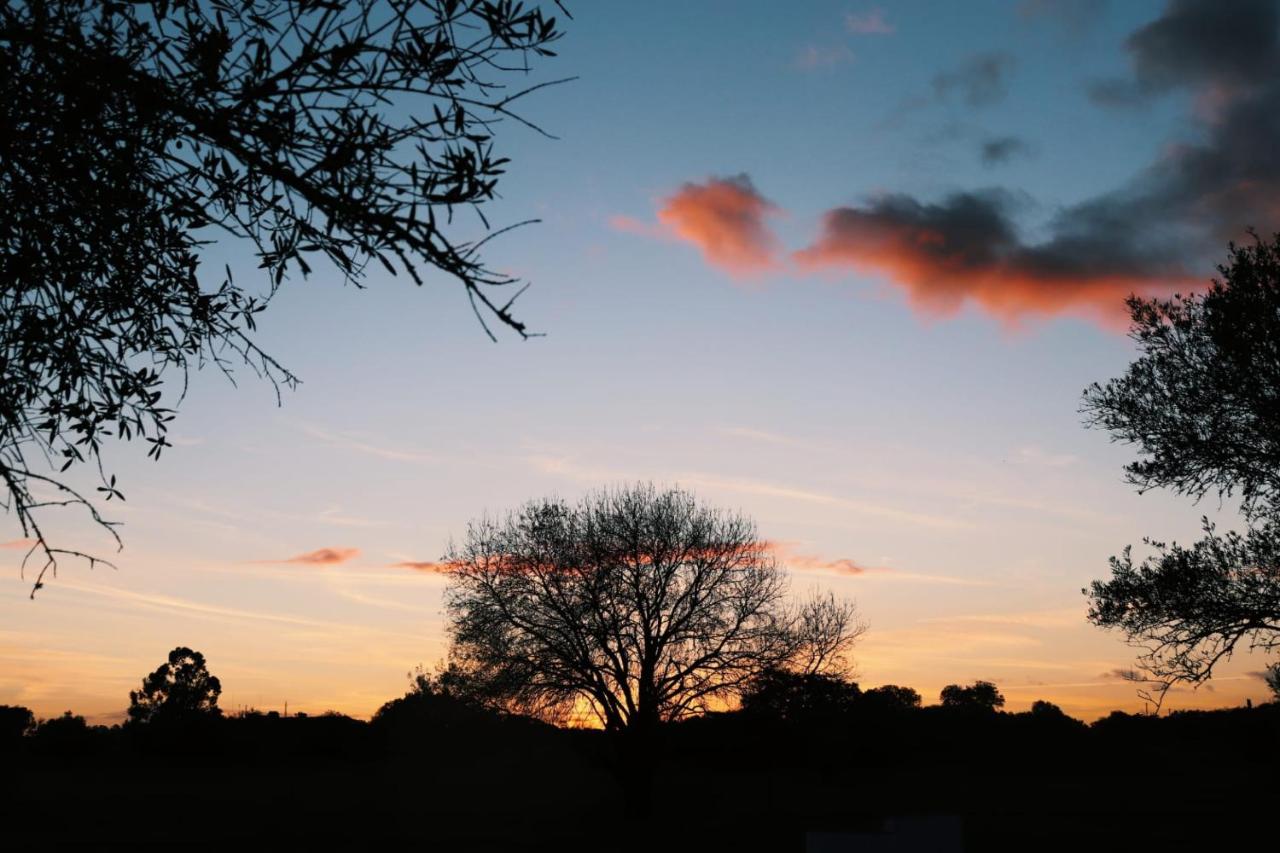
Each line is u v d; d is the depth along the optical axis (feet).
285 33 12.16
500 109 12.14
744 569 136.56
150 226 14.57
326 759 265.54
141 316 16.24
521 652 132.46
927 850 20.24
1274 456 59.26
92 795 189.88
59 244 13.96
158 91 11.32
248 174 13.21
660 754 137.49
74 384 16.19
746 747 149.59
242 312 18.26
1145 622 61.16
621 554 132.05
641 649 134.21
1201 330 61.87
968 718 277.23
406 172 11.57
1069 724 263.29
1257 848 88.99
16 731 229.66
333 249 12.75
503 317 10.01
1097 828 115.44
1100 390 64.85
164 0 12.19
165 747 259.80
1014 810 145.28
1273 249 60.08
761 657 133.49
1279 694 59.62
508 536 134.82
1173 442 61.57
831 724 154.20
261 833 131.44
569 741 140.46
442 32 12.12
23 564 13.10
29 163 12.52
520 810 158.92
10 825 141.90
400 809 166.30
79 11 12.60
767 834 119.85
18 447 15.02
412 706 193.57
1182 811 135.03
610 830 126.62
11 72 11.57
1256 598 58.75
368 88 11.95
